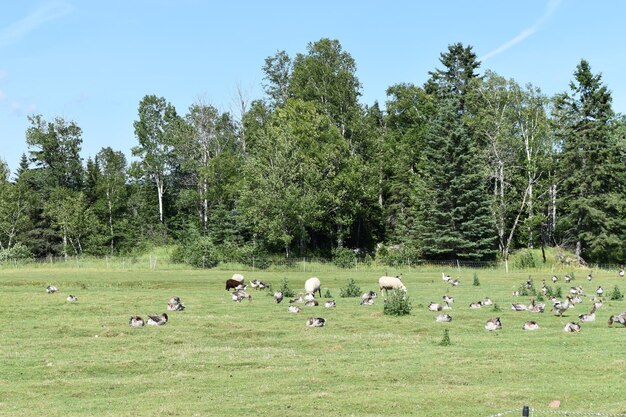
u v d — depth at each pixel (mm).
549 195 111375
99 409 20344
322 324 36844
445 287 63844
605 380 23250
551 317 40438
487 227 101688
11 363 26953
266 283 69500
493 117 106625
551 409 19703
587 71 102938
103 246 120812
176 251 98000
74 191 132000
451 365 25891
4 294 54250
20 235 113312
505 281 72125
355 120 113625
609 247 100188
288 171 101438
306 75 117875
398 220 114250
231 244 101312
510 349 29109
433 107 125312
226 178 115750
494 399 20953
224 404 20703
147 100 131250
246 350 29672
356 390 22328
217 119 128000
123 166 158125
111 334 34375
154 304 47938
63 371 25578
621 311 43219
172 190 138250
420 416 19375
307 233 106188
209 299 51625
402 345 30750
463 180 100000
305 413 19688
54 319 40031
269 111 125938
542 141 109812
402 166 116875
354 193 107438
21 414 19766
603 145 100500
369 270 92000
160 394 22109
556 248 103438
